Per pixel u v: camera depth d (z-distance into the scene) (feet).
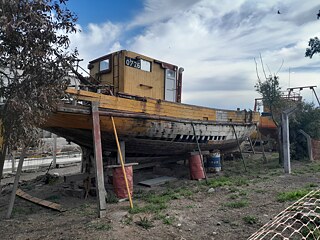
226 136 41.32
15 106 10.75
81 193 25.93
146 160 33.32
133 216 18.40
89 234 15.24
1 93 11.51
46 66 11.83
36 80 11.56
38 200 23.72
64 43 12.30
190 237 14.70
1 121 11.79
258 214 17.92
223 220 17.21
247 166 43.27
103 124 24.52
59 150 63.93
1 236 15.66
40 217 19.58
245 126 46.21
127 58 29.25
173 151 34.78
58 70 12.23
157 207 20.29
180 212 19.07
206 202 21.90
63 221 18.29
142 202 22.74
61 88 12.60
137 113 26.55
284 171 35.09
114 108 24.56
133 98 27.53
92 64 32.73
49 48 11.85
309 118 48.32
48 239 14.85
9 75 11.87
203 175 33.60
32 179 35.58
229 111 41.93
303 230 13.34
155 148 31.91
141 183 31.04
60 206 21.95
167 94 34.32
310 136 48.47
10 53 11.30
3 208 22.38
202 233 15.23
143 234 15.14
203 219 17.54
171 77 35.14
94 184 27.07
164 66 33.71
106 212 19.62
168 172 38.58
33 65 11.57
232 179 31.78
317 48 44.06
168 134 30.96
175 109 31.37
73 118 22.56
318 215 13.99
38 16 11.02
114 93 27.63
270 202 20.66
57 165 47.67
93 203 23.43
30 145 12.86
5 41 11.09
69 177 25.93
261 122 62.54
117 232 15.42
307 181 28.91
